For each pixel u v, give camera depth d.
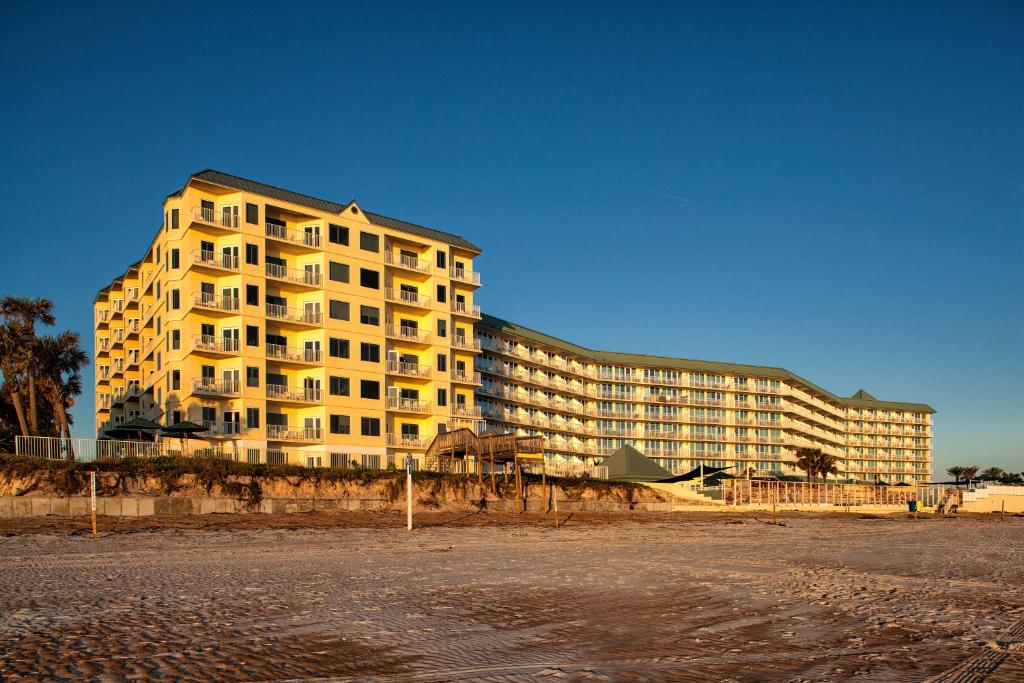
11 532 30.27
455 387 74.06
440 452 59.50
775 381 127.38
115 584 18.41
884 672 10.81
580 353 105.38
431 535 36.88
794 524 57.88
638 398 112.56
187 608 15.13
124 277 79.81
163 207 62.25
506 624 14.20
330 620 14.15
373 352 66.25
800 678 10.46
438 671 10.64
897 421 159.25
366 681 10.09
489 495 54.88
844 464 146.38
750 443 121.12
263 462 53.75
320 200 67.00
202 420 57.62
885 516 77.25
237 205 60.56
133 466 40.38
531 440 53.78
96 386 89.06
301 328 63.62
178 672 10.27
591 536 39.66
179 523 35.94
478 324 85.31
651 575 22.22
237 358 59.19
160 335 64.00
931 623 14.73
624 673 10.66
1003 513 88.69
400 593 17.81
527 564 24.97
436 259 72.69
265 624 13.64
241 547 29.02
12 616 13.95
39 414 69.50
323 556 26.52
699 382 119.31
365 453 64.25
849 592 19.05
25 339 58.56
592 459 105.31
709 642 12.78
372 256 67.50
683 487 75.94
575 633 13.44
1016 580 22.09
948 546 36.84
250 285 60.28
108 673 10.14
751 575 22.55
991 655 11.95
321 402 62.44
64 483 37.09
